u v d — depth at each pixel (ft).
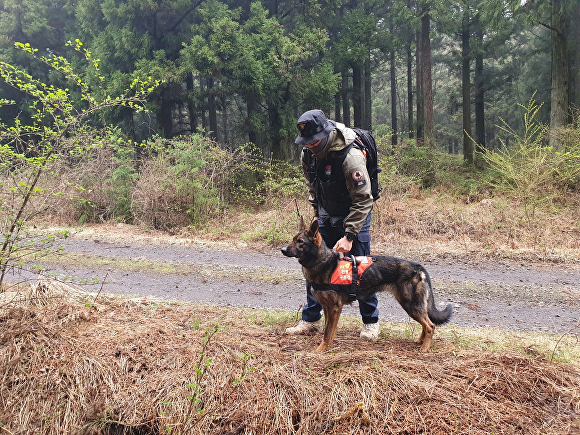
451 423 9.63
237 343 12.55
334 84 54.24
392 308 17.34
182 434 9.91
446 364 11.51
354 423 9.83
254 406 10.33
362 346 12.91
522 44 78.69
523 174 33.55
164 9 54.03
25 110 65.67
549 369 11.10
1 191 13.78
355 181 11.73
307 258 12.07
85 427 10.23
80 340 12.30
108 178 38.11
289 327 14.44
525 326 15.71
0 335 12.19
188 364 11.44
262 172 46.91
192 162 36.55
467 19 68.03
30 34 65.26
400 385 10.55
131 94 50.14
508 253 26.45
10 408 10.63
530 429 9.41
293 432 9.84
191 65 50.11
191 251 27.84
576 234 30.04
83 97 16.12
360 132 12.48
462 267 24.40
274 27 52.80
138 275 22.11
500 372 10.96
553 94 48.01
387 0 71.05
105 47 53.78
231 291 19.72
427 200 39.09
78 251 26.71
